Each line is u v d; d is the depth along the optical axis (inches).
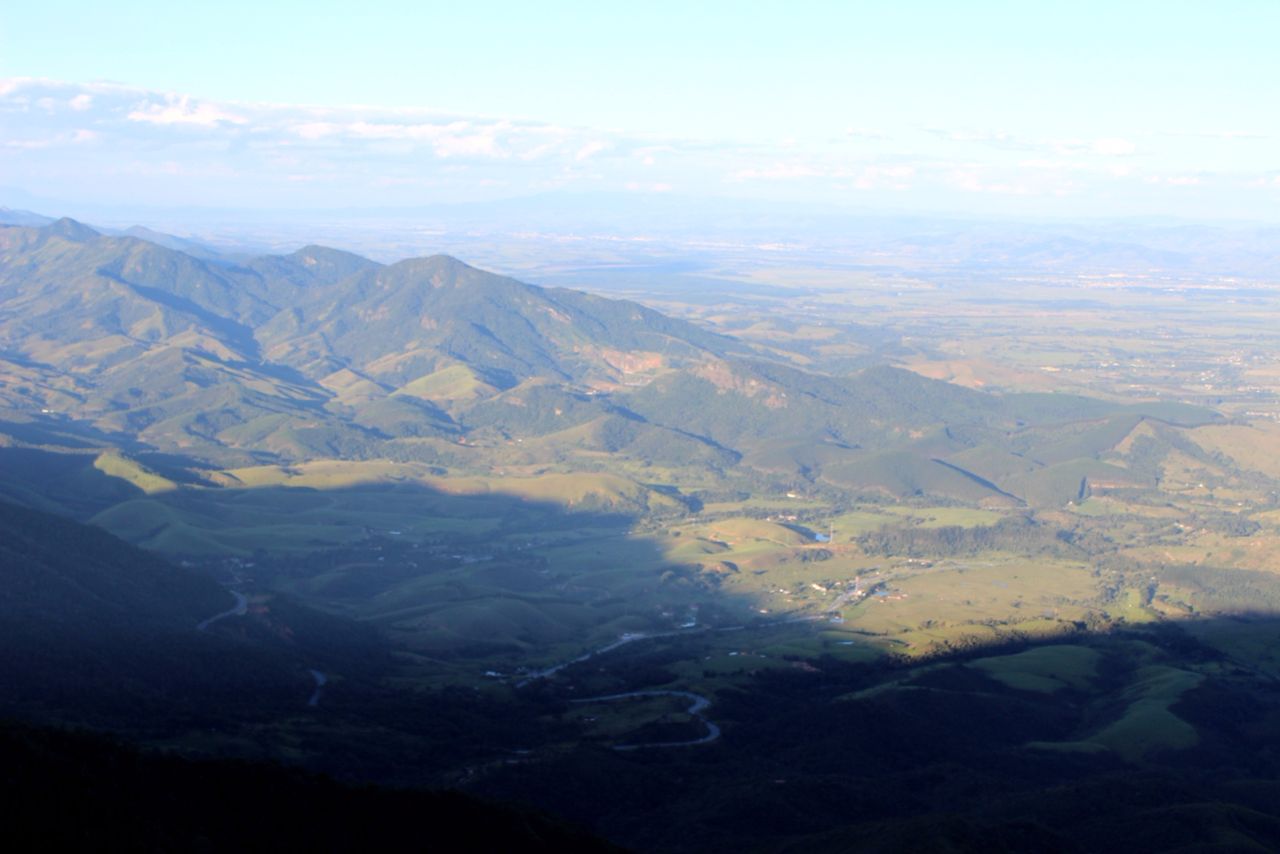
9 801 5113.2
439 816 6102.4
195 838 5383.9
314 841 5664.4
